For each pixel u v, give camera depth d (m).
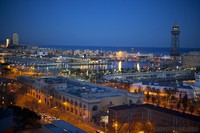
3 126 77.62
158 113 147.00
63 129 98.56
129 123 148.62
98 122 163.12
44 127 100.31
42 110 189.75
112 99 186.12
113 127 147.88
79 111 181.62
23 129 95.06
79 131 97.56
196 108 197.00
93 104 174.25
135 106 157.00
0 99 187.75
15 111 102.94
